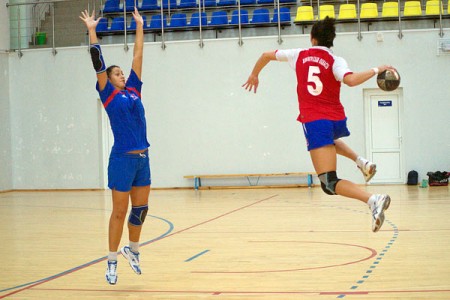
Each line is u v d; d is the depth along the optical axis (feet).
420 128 56.34
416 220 31.63
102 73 16.93
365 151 57.41
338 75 14.55
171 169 59.98
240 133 58.85
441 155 56.13
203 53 59.21
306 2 60.95
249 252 23.22
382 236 26.30
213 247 24.75
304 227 30.09
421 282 17.04
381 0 60.59
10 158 62.90
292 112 58.08
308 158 57.93
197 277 18.79
